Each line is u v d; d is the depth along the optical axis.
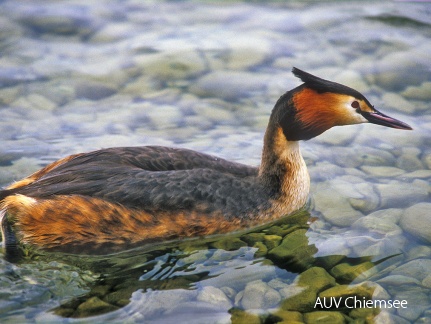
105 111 14.95
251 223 11.30
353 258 10.46
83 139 13.80
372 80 15.95
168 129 14.27
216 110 15.02
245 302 9.49
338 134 14.30
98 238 10.52
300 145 13.91
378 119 11.59
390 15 18.83
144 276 10.11
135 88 15.83
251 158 13.23
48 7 19.08
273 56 17.03
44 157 13.11
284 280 9.98
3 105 14.99
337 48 17.36
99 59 16.89
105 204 10.38
